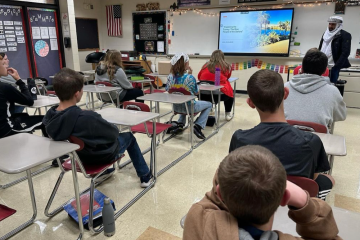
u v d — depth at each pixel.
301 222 0.69
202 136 3.62
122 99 4.21
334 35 4.56
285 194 0.63
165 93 3.34
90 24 8.02
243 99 6.14
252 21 6.20
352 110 5.09
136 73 5.40
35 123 2.66
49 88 5.89
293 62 6.04
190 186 2.50
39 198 2.30
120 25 8.07
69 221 2.00
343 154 1.51
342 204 2.21
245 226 0.61
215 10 6.67
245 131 1.26
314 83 1.94
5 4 5.69
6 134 2.44
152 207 2.17
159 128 2.84
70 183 2.55
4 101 2.43
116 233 1.87
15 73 2.57
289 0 5.80
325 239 0.69
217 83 3.89
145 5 7.56
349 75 5.11
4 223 1.98
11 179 2.62
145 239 1.81
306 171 1.16
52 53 6.77
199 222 0.69
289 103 2.01
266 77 1.25
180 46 7.39
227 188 0.60
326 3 5.51
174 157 3.14
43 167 2.87
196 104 3.49
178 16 7.19
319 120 1.92
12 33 5.93
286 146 1.14
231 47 6.59
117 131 1.92
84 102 5.85
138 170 2.41
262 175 0.58
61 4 6.63
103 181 2.58
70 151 1.53
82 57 7.94
